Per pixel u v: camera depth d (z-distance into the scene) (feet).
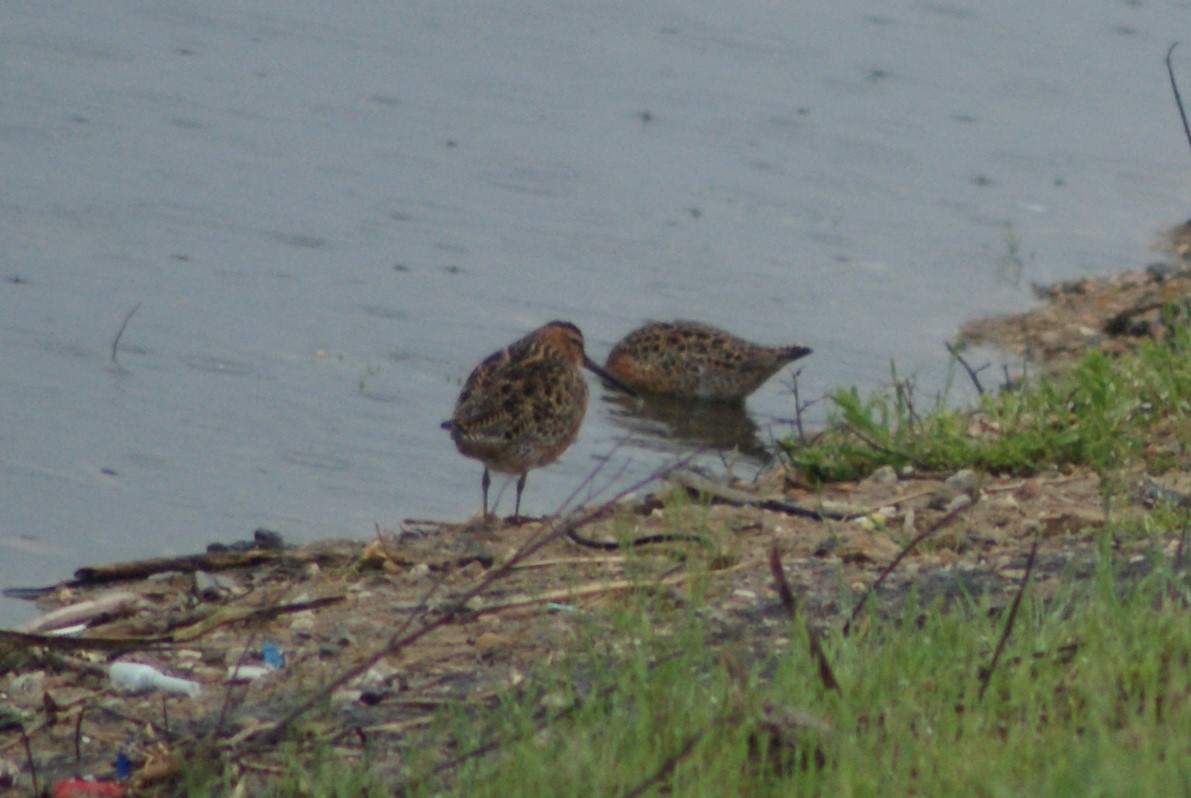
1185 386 41.32
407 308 57.57
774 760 22.43
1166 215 68.64
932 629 25.86
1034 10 92.53
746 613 29.37
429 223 64.90
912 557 32.86
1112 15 91.97
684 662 25.04
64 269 58.59
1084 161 73.77
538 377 43.60
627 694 24.88
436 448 47.91
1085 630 24.76
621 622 26.48
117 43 82.07
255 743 23.86
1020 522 34.94
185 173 67.72
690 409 54.95
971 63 84.74
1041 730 22.35
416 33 85.92
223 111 74.54
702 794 21.03
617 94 78.84
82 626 33.71
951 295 60.80
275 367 52.49
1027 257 64.13
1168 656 23.91
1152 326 56.59
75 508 42.52
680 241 64.49
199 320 55.42
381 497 44.45
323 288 58.70
